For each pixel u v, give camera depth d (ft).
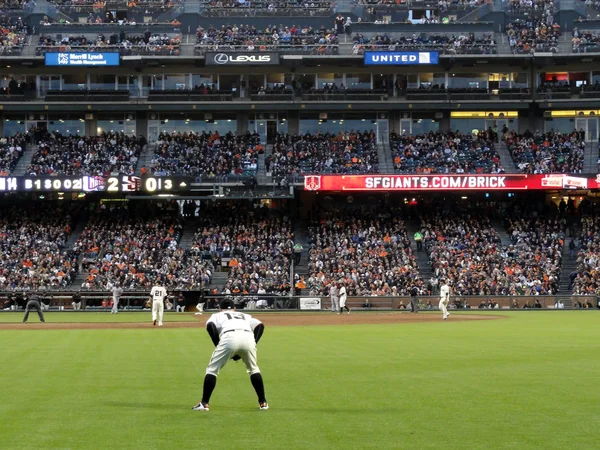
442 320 171.22
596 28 302.25
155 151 288.30
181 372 73.05
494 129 302.04
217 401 56.24
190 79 301.43
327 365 79.00
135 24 308.81
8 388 62.54
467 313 209.77
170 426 46.80
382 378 68.69
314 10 311.68
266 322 164.96
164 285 240.32
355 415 50.49
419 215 276.00
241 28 307.17
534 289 241.55
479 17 309.01
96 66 289.53
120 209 277.64
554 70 302.66
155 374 71.51
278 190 265.34
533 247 259.60
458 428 46.16
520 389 61.67
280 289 240.53
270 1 314.76
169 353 91.86
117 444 41.93
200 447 41.14
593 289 239.91
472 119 302.66
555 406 53.67
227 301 53.11
